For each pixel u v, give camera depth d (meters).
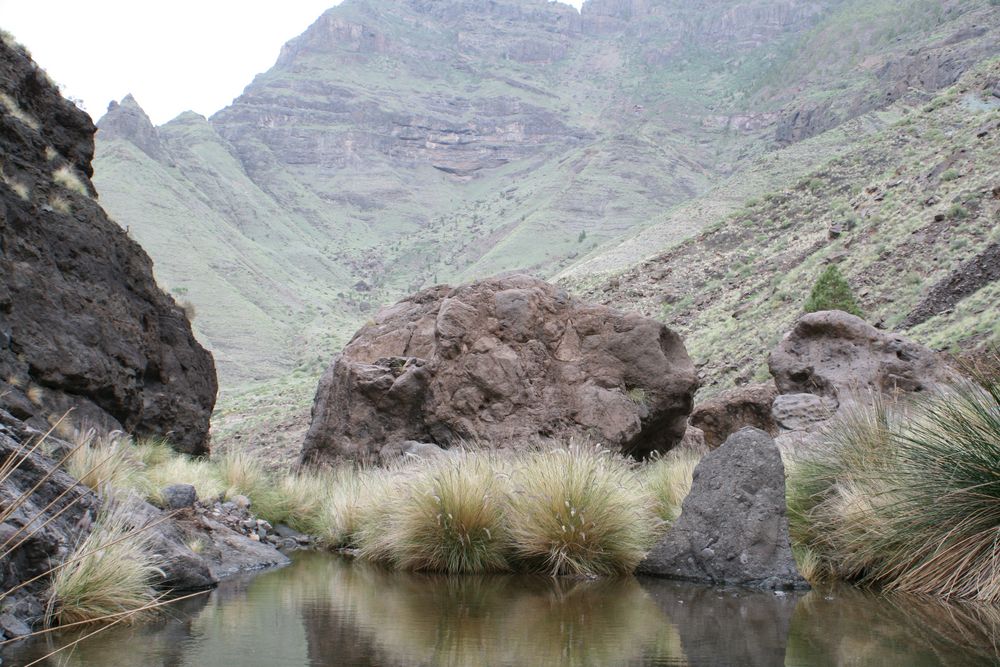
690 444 14.72
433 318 14.21
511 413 12.68
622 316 13.61
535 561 7.72
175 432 13.52
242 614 5.57
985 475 6.20
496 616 5.54
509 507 7.91
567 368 13.11
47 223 11.70
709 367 36.97
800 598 6.20
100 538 5.56
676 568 7.20
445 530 7.72
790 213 64.38
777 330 35.84
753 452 7.11
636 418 12.70
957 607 5.79
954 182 42.00
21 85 12.65
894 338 13.12
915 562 6.59
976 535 6.23
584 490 7.74
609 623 5.30
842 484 7.36
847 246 43.53
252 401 57.56
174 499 8.00
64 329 10.93
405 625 5.24
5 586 4.97
